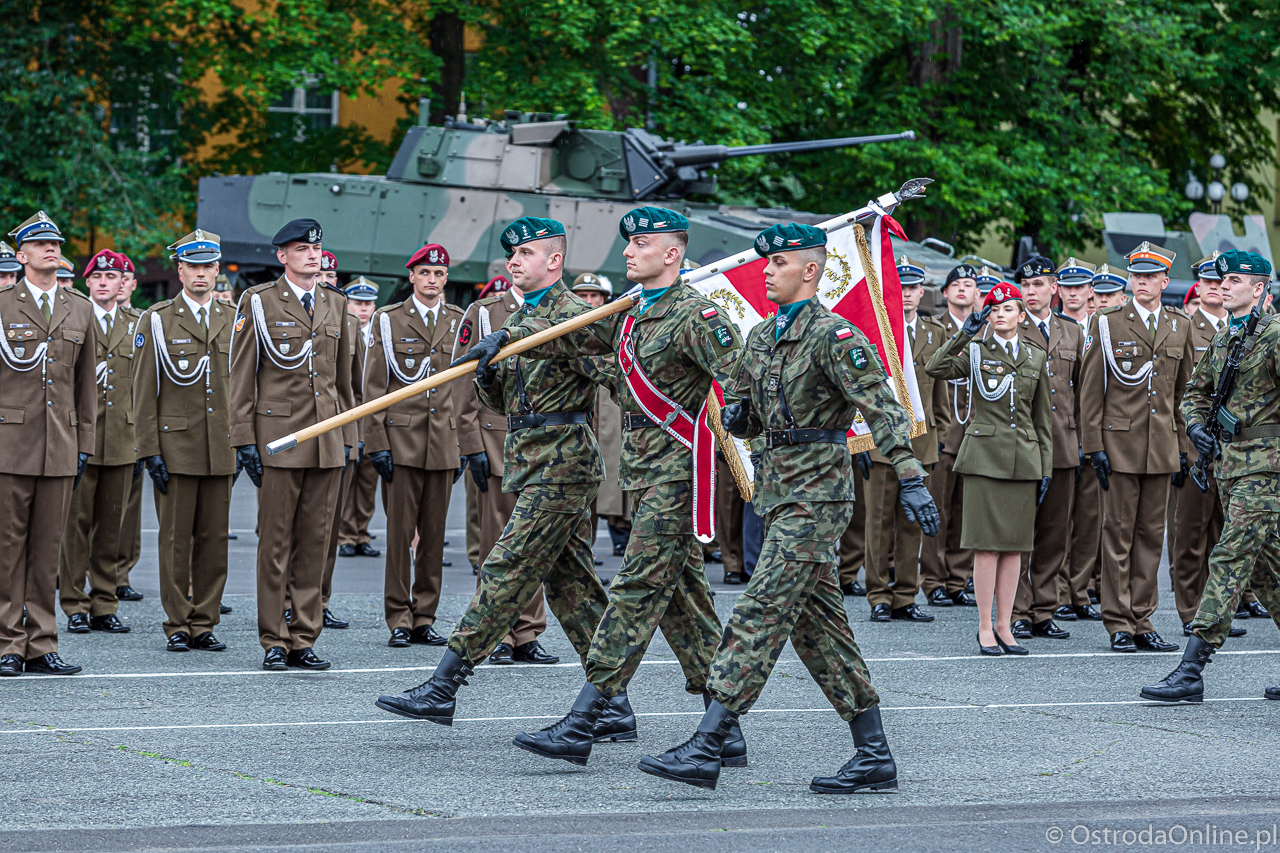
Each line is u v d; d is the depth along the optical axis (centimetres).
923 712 1309
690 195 3822
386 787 1032
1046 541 1770
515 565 1167
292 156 5153
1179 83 5228
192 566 1612
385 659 1561
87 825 928
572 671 1509
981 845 895
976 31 4756
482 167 3578
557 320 1184
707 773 992
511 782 1050
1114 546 1675
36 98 4453
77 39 4712
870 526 1884
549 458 1172
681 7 4319
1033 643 1717
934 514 945
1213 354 1442
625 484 1109
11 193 4503
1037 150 4716
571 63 4409
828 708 1330
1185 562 1797
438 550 1656
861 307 1268
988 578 1620
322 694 1368
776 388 1009
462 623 1164
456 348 1364
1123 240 3969
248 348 1489
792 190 5053
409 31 4647
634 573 1081
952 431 2017
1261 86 5250
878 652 1634
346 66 4478
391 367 1638
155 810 965
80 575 1734
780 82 4706
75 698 1335
